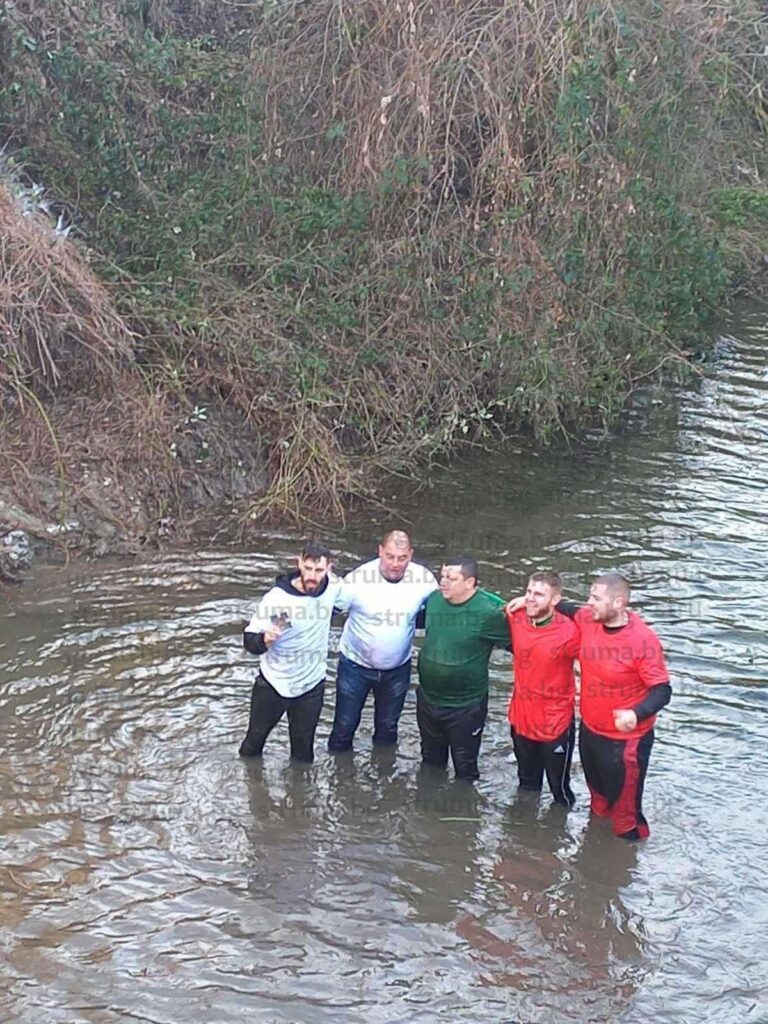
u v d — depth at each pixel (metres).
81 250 11.42
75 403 10.97
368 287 12.03
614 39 11.84
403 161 11.62
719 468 12.31
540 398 12.14
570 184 11.88
